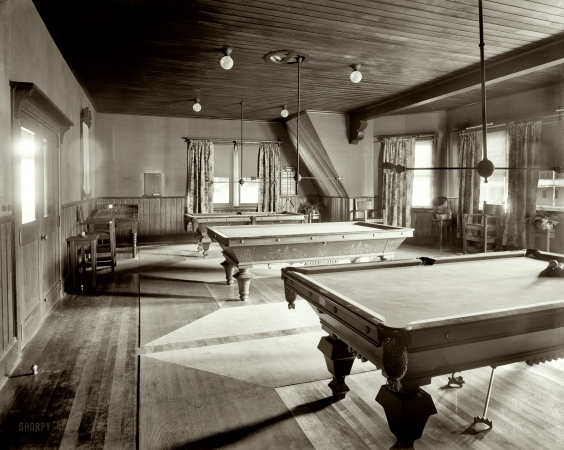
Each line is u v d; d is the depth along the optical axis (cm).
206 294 521
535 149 758
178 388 276
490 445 212
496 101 847
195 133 1077
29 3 385
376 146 1038
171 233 1076
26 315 359
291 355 332
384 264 308
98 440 219
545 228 697
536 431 224
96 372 301
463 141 910
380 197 1045
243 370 304
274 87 757
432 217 947
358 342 217
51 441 218
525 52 561
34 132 396
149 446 213
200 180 1076
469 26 477
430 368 190
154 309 458
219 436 222
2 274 292
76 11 428
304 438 221
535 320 191
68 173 594
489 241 794
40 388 276
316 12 442
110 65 619
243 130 1111
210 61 605
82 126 750
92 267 553
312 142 1038
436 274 288
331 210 1139
